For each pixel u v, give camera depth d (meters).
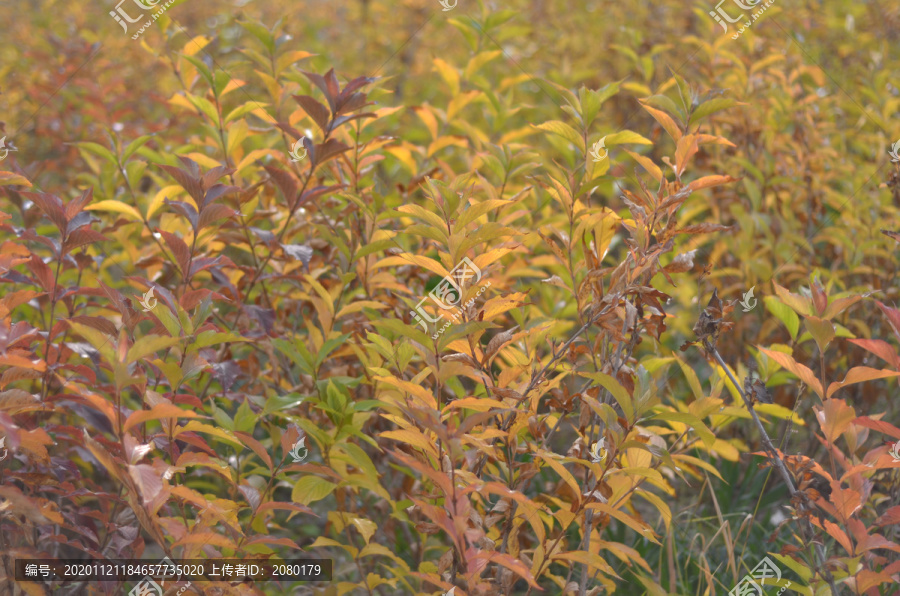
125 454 1.49
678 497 3.10
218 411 1.97
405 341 1.79
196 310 1.79
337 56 5.84
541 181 1.99
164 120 4.47
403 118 4.79
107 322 1.82
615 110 4.57
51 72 3.96
